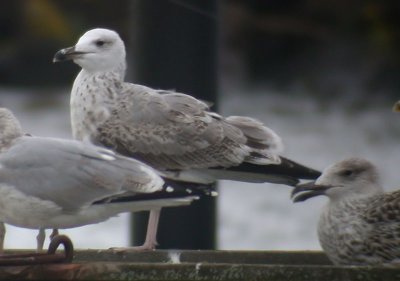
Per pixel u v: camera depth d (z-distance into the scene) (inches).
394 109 400.5
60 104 1341.0
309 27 1557.6
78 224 394.6
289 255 430.0
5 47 1475.1
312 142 1181.7
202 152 463.8
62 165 387.5
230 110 1374.3
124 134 464.4
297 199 426.0
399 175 1052.5
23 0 1477.6
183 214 499.8
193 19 496.4
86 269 350.3
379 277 345.7
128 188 380.5
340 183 419.2
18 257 357.4
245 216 879.1
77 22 1476.4
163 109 467.2
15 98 1374.3
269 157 464.8
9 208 392.2
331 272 345.7
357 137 1218.6
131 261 435.5
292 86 1503.4
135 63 506.6
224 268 346.6
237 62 1521.9
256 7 1550.2
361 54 1521.9
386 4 1531.7
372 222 409.7
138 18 502.3
